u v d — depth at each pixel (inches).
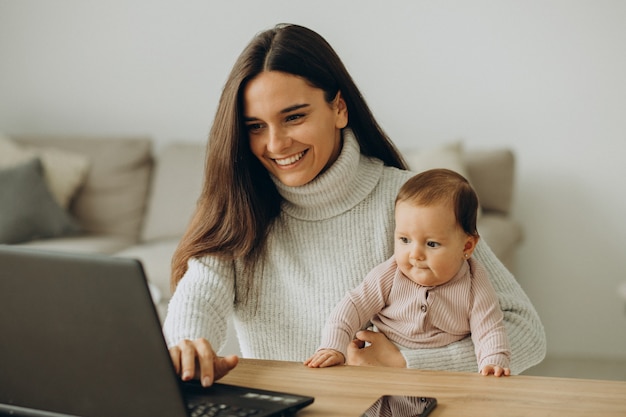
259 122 55.6
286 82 54.3
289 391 43.3
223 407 39.1
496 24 136.3
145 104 154.7
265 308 60.6
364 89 142.6
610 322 138.2
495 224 124.1
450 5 137.6
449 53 138.6
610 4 131.9
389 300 56.3
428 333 55.1
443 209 53.6
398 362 54.2
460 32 137.8
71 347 36.8
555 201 137.5
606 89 133.6
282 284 60.4
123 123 156.4
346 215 60.7
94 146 149.9
